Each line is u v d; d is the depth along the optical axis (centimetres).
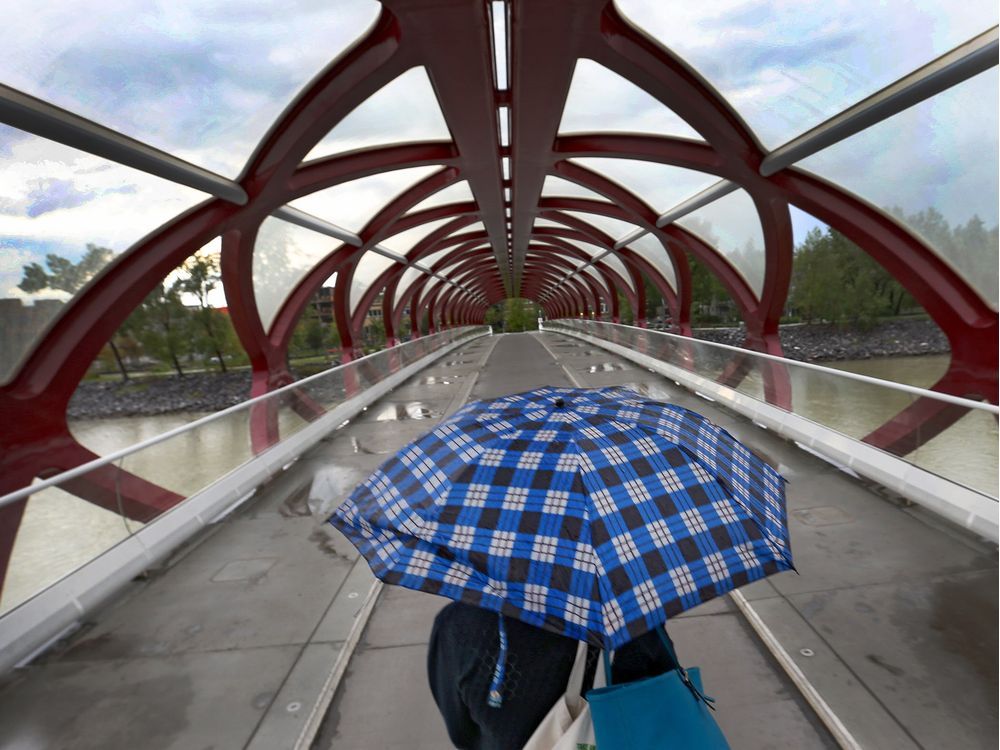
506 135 1310
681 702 157
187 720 302
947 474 480
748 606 365
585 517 157
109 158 753
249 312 1297
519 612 147
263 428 766
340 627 379
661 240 2000
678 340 1291
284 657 351
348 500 193
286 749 279
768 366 830
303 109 918
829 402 666
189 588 443
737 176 1170
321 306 6303
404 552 167
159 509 528
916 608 351
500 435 184
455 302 5612
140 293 960
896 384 534
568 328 3812
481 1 695
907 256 1030
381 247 2083
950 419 470
